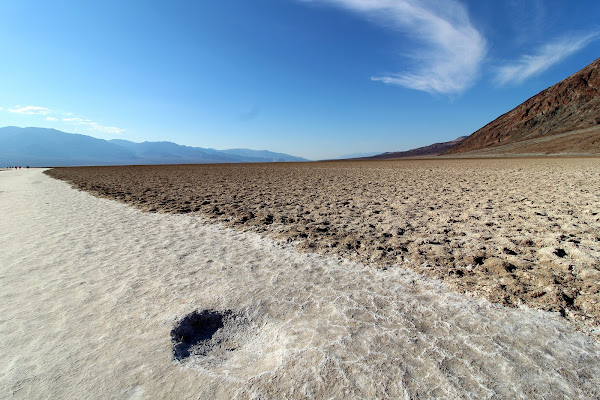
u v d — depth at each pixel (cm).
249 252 560
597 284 385
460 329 312
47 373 257
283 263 503
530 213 790
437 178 1916
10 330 321
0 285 434
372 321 330
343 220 780
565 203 913
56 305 374
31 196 1473
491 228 662
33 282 443
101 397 231
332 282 429
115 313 353
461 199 1053
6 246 623
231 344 312
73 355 280
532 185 1365
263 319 345
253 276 454
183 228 744
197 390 238
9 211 1053
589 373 249
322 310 356
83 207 1094
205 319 349
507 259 485
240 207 1002
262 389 237
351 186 1592
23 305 375
